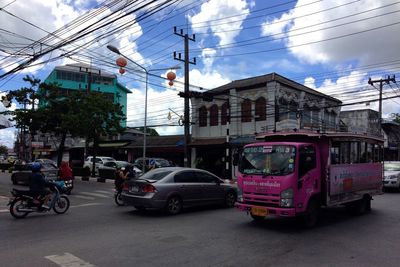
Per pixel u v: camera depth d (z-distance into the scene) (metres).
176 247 8.12
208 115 34.47
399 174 21.23
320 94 34.41
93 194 19.33
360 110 43.50
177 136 41.34
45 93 33.41
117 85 77.12
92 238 8.92
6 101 28.12
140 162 34.38
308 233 9.75
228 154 30.03
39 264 6.77
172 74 23.61
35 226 10.45
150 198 12.28
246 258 7.34
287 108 30.45
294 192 9.77
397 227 10.64
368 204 13.45
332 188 11.00
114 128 34.28
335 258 7.42
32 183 12.14
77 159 54.66
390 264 7.04
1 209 13.91
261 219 11.44
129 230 9.93
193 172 13.66
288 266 6.86
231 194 14.63
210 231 9.87
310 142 11.12
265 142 10.86
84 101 31.92
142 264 6.85
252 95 31.16
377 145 14.37
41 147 47.12
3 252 7.60
